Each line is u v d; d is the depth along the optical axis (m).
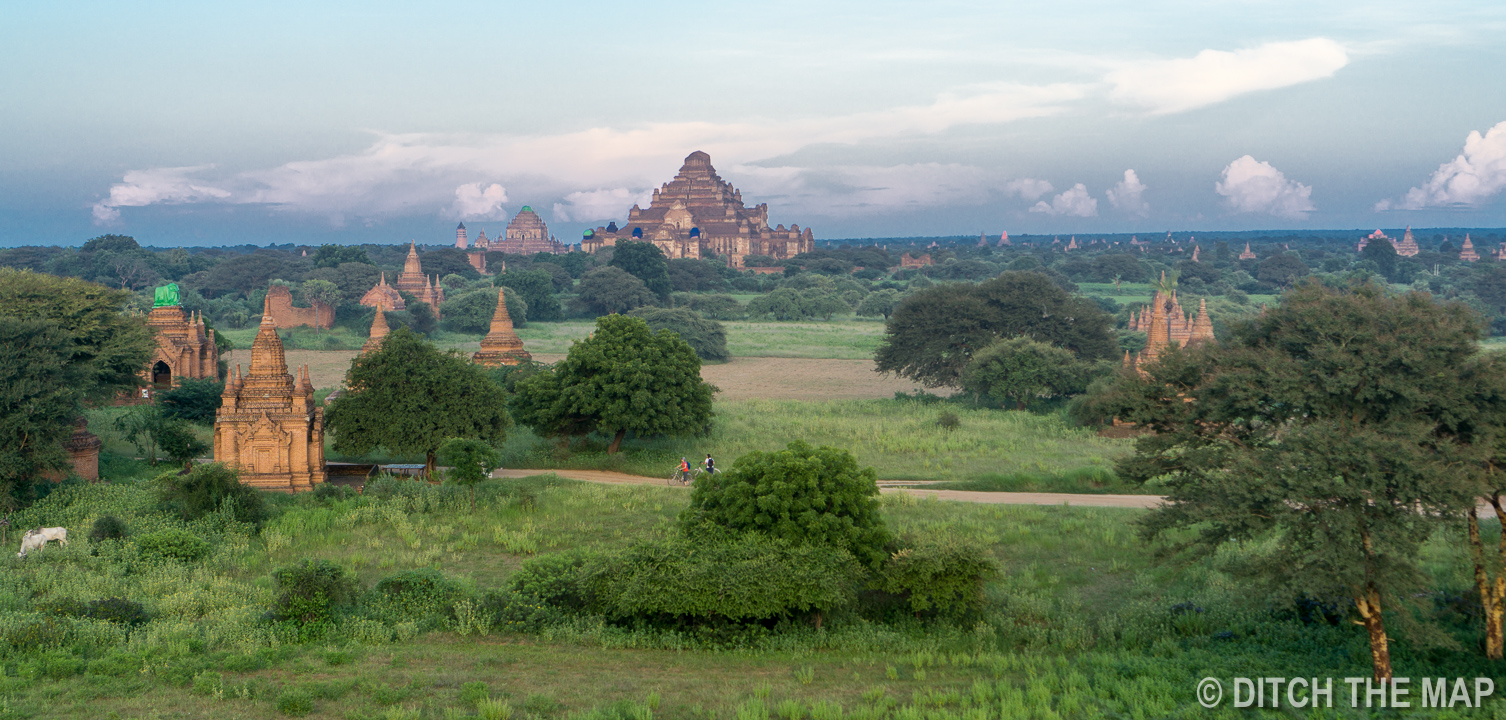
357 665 24.17
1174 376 27.66
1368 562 22.55
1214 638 27.16
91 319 51.34
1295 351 25.91
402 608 28.45
